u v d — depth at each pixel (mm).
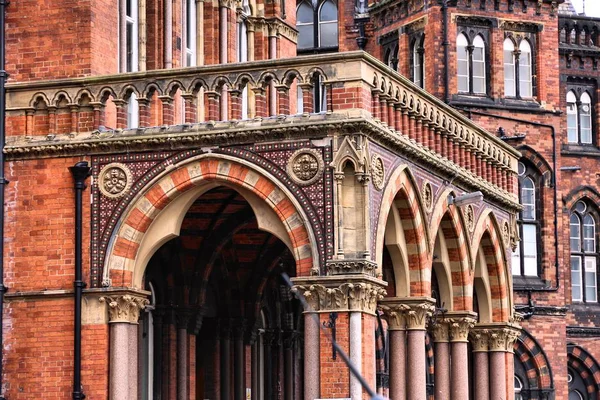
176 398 53812
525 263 88625
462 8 87250
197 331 54875
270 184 45344
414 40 89375
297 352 65562
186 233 53500
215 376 57750
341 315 44438
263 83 46031
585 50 96875
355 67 44906
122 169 46625
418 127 49594
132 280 46500
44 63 48531
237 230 54219
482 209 56656
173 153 46312
